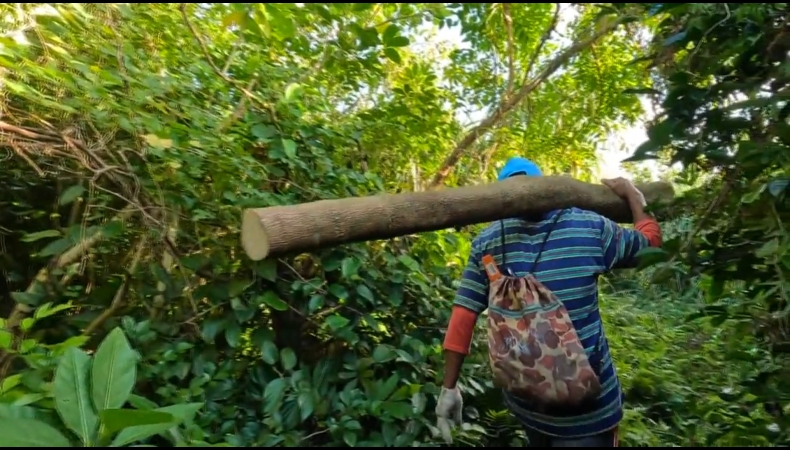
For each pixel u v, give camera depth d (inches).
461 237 127.3
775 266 54.3
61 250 82.9
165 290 87.8
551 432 73.5
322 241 72.7
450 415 81.3
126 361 47.9
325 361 87.0
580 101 183.6
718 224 60.9
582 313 72.7
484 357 103.2
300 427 81.0
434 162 157.5
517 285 71.4
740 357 73.5
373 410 77.2
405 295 101.4
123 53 90.3
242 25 100.0
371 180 105.0
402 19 128.1
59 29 83.0
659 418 106.4
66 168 86.6
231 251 91.7
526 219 78.1
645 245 77.5
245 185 91.6
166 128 85.8
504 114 162.1
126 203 92.6
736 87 54.5
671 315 183.3
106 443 42.5
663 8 56.2
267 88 106.3
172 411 49.4
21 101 80.5
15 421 41.1
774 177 53.0
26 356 58.0
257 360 91.1
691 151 57.6
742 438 75.0
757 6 51.4
